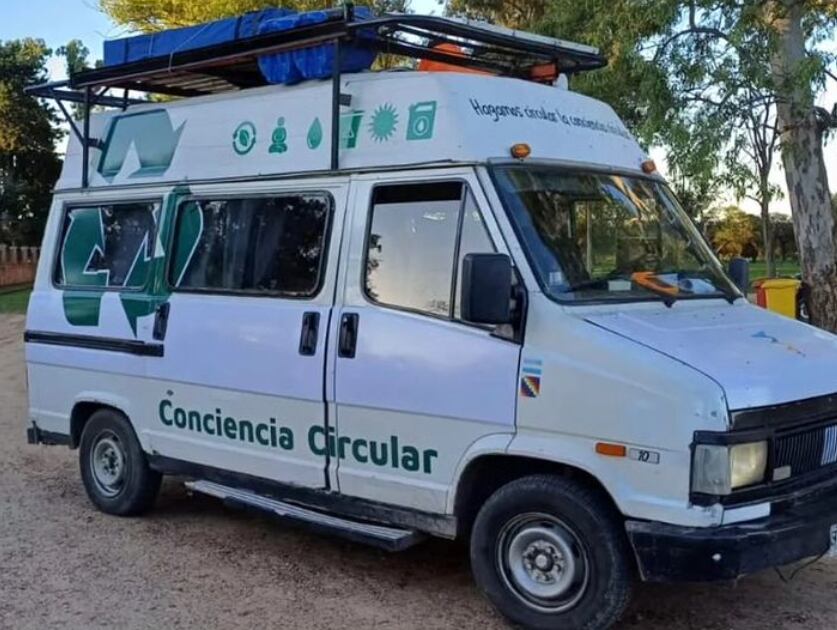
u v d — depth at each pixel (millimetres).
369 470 5488
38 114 40719
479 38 5984
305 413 5773
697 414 4309
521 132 5422
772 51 9000
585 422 4629
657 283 5406
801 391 4645
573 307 4852
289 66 6074
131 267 6969
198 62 6531
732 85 8977
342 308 5617
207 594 5613
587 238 5332
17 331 20531
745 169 9305
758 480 4445
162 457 6770
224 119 6512
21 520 7121
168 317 6578
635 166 6020
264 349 5949
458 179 5203
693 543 4305
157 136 6977
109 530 6859
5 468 8797
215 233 6438
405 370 5266
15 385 13875
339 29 5605
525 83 5711
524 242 4988
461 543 6523
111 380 7043
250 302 6105
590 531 4680
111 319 6996
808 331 5434
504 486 5016
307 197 5910
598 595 4684
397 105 5535
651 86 9273
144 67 6848
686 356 4523
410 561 6172
